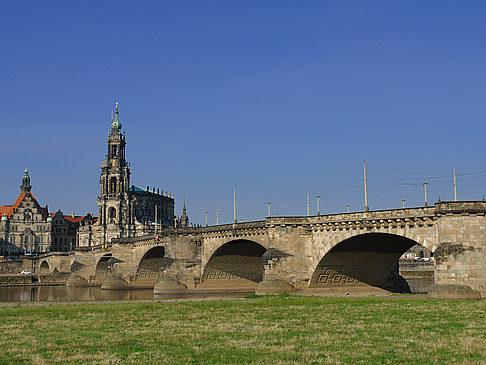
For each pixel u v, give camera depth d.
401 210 95.25
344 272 113.94
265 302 84.75
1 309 80.75
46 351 44.94
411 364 39.31
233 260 142.12
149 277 190.38
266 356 42.03
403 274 172.38
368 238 103.62
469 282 85.12
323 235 109.81
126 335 52.50
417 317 63.16
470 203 86.88
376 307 74.94
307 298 92.31
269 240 114.69
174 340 49.12
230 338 50.16
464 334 50.78
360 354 42.47
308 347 45.44
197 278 144.25
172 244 147.25
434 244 91.06
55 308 81.06
